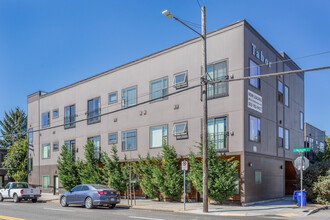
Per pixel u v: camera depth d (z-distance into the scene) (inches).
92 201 753.0
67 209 748.6
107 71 1167.0
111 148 1118.4
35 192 1008.2
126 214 637.9
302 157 748.0
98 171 1090.1
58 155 1339.8
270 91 968.3
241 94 800.3
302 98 1266.0
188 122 898.7
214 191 756.0
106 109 1154.0
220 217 583.5
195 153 869.8
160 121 970.7
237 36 825.5
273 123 972.6
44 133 1435.8
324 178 858.8
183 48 935.0
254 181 821.9
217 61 856.3
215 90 852.0
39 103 1486.2
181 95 924.6
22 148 1599.4
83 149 1226.0
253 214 629.9
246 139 795.4
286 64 1119.0
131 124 1058.1
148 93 1016.2
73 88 1304.1
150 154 987.9
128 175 996.6
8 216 605.3
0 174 1726.1
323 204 829.2
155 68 1004.6
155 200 965.8
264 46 944.9
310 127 1451.8
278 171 984.3
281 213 642.8
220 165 772.6
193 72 903.1
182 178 872.3
